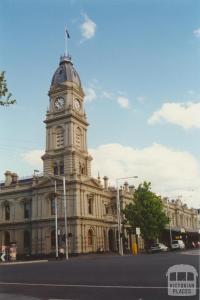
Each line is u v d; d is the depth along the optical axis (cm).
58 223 7031
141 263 3164
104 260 4147
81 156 7612
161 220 7562
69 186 7088
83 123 7975
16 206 7775
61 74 7988
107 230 7850
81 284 1873
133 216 7500
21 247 7481
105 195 8169
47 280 2181
